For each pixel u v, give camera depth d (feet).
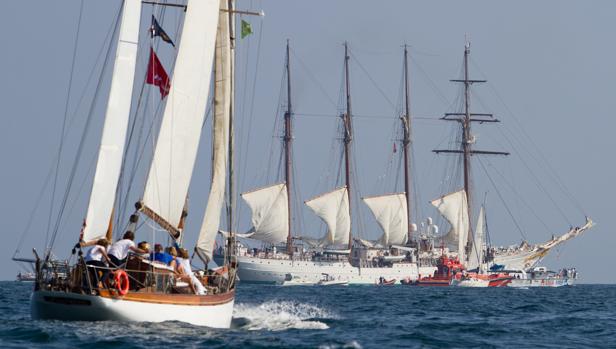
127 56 386.73
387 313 653.30
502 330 497.46
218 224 487.20
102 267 376.68
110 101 383.65
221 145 488.85
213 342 360.48
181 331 383.24
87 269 374.84
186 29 438.40
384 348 384.27
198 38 441.27
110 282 375.45
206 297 413.80
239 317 525.34
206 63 443.32
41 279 387.96
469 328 505.66
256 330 431.84
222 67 489.67
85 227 378.94
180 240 438.40
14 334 357.61
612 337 464.24
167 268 397.39
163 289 395.55
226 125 490.49
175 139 434.71
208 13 442.91
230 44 504.02
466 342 426.10
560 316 639.76
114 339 349.20
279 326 471.21
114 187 384.47
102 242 381.40
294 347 359.25
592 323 561.84
